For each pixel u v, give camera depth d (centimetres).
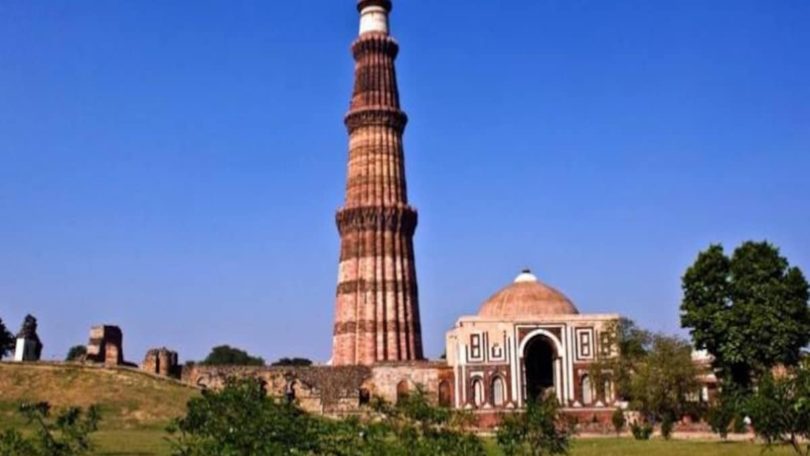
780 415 3288
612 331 9531
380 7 11356
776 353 6888
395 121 10969
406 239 10694
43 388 8288
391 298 10381
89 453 4631
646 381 8319
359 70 11206
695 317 7131
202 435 2780
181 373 9800
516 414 3322
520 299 10319
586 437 7506
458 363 9681
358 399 9662
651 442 6481
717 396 7944
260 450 2597
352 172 10862
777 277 7075
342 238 10744
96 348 9925
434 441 2664
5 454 2664
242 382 3105
